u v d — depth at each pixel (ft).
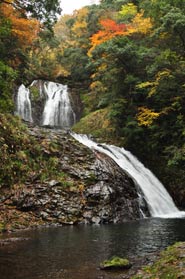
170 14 66.13
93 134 90.27
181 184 73.36
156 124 80.59
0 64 63.46
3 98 65.26
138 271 26.04
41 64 143.33
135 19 94.94
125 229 44.83
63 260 29.09
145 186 68.33
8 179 49.03
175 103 75.15
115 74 86.33
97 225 48.55
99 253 31.53
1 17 70.49
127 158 77.56
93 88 113.19
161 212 65.62
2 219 44.09
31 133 60.54
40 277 24.80
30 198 48.62
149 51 79.51
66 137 66.18
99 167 58.90
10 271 26.09
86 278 24.70
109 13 130.52
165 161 77.10
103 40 100.12
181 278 22.00
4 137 53.26
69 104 127.34
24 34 82.02
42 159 55.88
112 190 55.88
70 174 55.31
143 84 75.87
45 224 46.93
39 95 123.03
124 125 86.07
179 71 72.08
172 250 28.04
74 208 50.34
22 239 37.42
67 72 138.31
